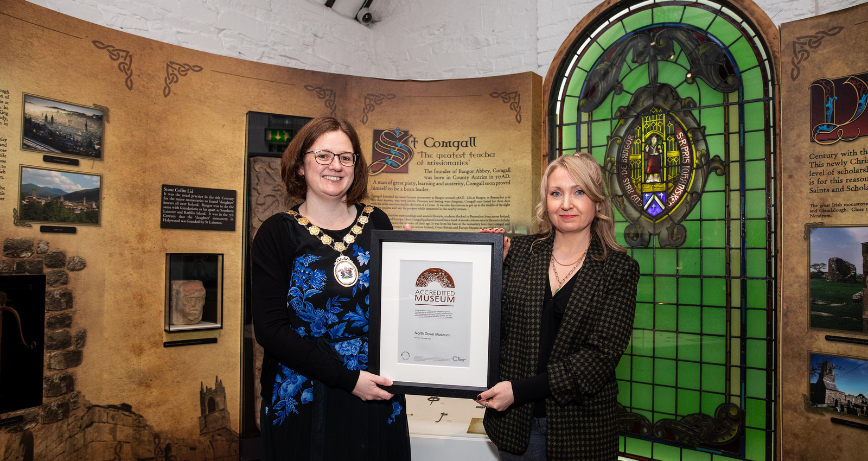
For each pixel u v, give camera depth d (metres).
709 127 2.81
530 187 2.97
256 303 1.31
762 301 2.65
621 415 3.06
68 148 2.25
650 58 2.98
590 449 1.39
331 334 1.35
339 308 1.34
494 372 1.35
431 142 3.11
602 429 1.41
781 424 2.42
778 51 2.57
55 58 2.21
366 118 3.09
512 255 1.61
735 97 2.73
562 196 1.45
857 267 2.20
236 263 2.73
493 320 1.36
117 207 2.41
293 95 2.89
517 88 3.03
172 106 2.57
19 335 2.09
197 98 2.64
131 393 2.45
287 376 1.36
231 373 2.71
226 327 2.70
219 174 2.68
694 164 2.85
